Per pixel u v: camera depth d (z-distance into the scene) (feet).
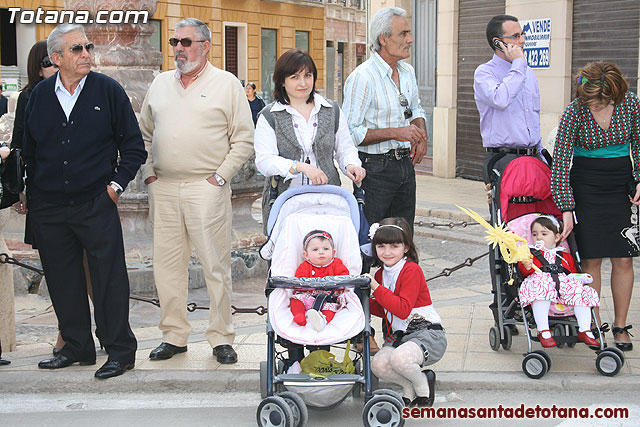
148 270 27.66
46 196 19.12
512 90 21.11
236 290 28.73
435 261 33.12
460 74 51.47
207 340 20.67
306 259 17.38
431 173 54.08
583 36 42.63
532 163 20.49
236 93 20.13
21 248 30.19
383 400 16.05
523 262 19.02
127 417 17.74
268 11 116.88
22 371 19.80
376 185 21.72
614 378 18.79
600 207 20.38
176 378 19.24
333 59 139.03
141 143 19.54
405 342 17.46
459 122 51.78
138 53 30.37
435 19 55.01
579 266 19.90
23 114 19.84
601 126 20.08
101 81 19.16
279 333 16.12
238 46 112.57
